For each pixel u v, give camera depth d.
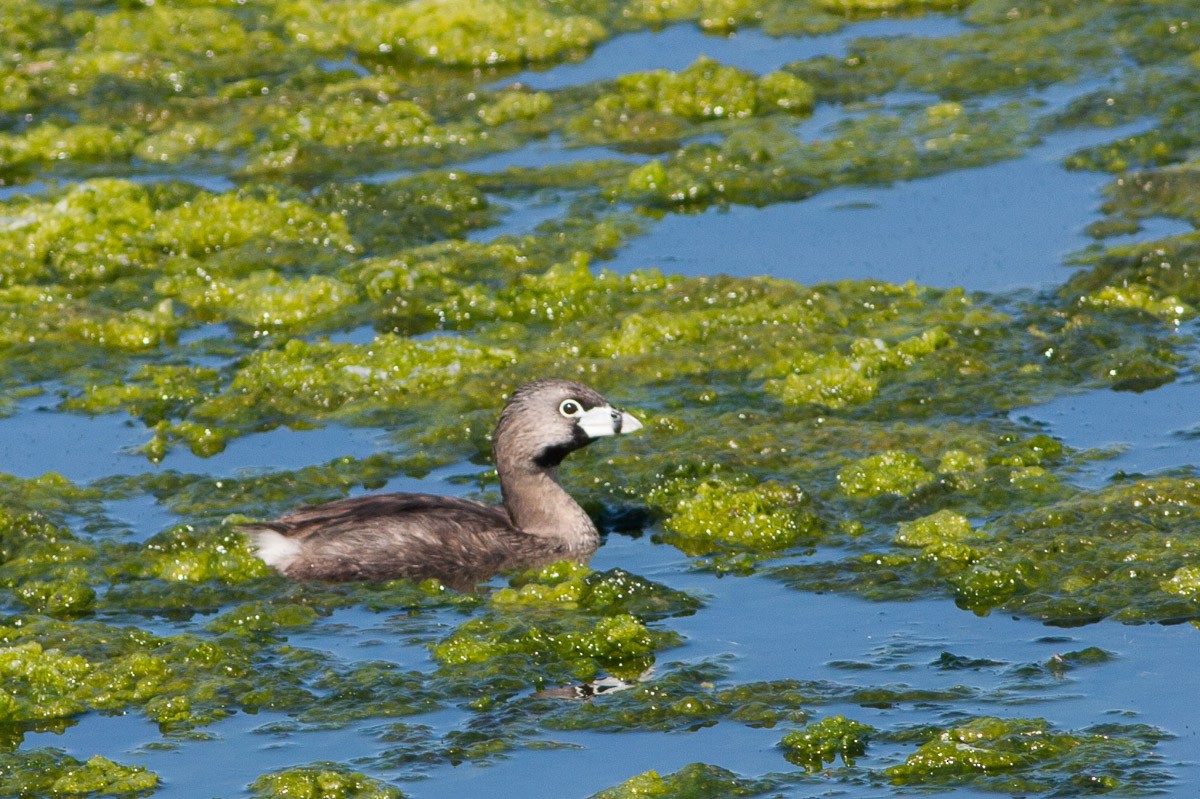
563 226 22.84
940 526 14.97
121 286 21.58
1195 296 19.95
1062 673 12.54
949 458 16.28
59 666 12.91
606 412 15.54
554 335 19.89
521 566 15.13
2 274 21.84
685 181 23.78
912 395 17.98
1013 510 15.37
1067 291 20.25
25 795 11.38
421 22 28.95
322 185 24.25
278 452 17.38
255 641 13.51
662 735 11.90
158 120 26.83
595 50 28.95
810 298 20.20
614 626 13.30
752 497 15.56
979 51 27.94
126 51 28.92
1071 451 16.52
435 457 17.22
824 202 23.36
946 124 25.45
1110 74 26.70
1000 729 11.62
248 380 18.77
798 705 12.21
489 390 18.53
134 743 12.05
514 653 13.11
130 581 14.69
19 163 25.70
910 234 22.22
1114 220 22.17
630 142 25.81
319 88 27.58
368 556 14.76
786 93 26.53
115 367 19.61
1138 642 12.97
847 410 17.83
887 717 12.02
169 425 17.89
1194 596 13.56
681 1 30.30
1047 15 28.92
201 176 25.09
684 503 15.69
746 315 19.89
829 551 14.98
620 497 16.31
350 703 12.50
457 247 22.23
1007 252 21.52
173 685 12.81
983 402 17.78
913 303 20.12
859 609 13.79
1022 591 13.93
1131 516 14.82
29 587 14.40
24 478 16.64
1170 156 23.84
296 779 11.23
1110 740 11.52
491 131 26.09
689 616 13.83
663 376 18.86
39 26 30.16
